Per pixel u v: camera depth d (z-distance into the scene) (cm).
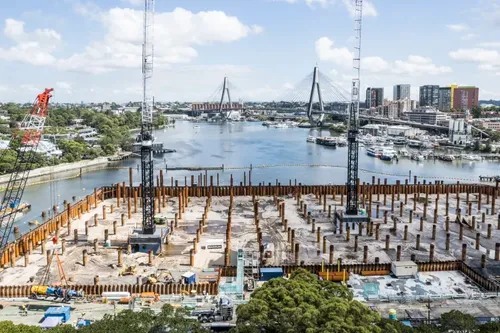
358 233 14438
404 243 13538
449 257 12375
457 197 17612
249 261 11700
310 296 6681
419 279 10962
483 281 10594
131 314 6794
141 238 12838
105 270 11525
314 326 6062
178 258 12388
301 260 12100
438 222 15688
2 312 9294
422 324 7506
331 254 11794
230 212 15862
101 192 19338
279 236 14200
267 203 18525
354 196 15150
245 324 6506
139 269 11594
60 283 10569
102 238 13950
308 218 15612
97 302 9719
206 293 10194
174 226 15212
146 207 13450
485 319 8550
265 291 6919
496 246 12138
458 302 9525
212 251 12875
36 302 9762
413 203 18125
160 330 6638
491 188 19938
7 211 18350
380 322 6688
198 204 18412
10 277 11081
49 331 6506
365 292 10012
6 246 12331
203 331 6919
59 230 14775
